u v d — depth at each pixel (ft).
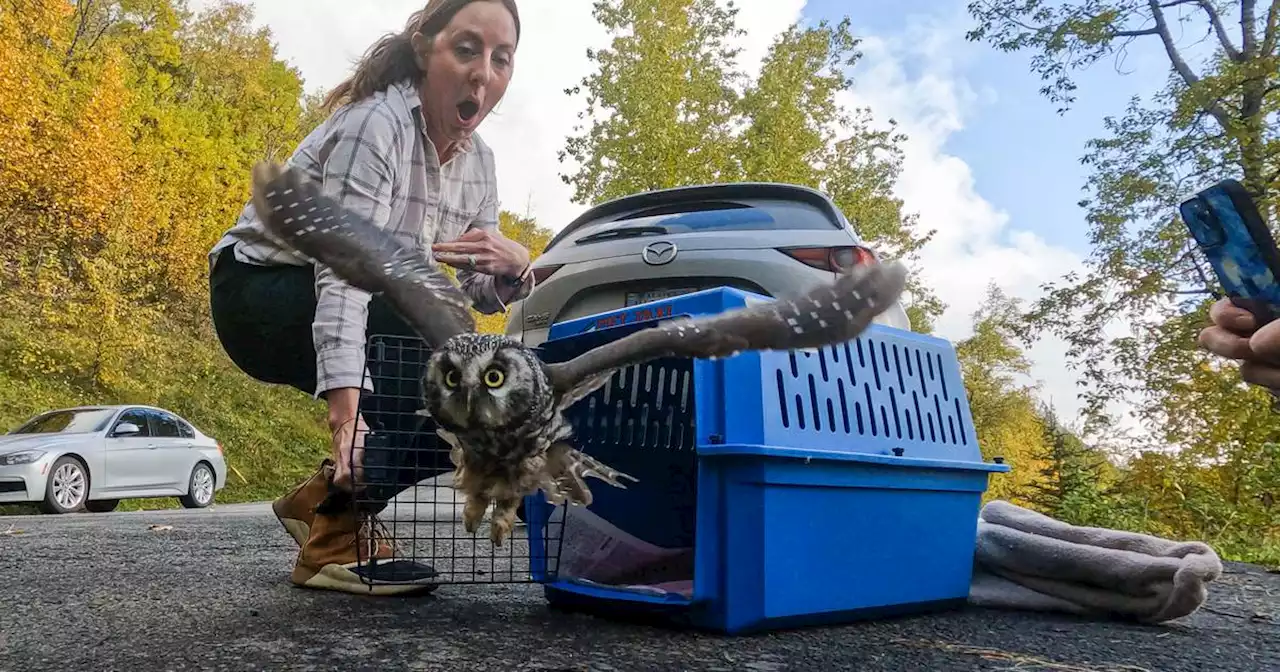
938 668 9.32
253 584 13.37
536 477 9.78
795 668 9.12
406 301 9.38
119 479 44.86
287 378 14.06
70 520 31.48
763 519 10.21
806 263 17.66
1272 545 30.63
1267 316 7.95
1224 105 48.85
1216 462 40.52
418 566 12.56
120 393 71.15
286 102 119.65
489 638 9.93
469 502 9.91
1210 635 11.71
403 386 12.37
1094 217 50.39
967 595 13.23
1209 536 35.58
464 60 12.79
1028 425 110.11
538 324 20.26
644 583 12.60
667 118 70.79
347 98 13.21
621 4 73.10
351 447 11.25
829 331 8.25
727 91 76.38
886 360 12.61
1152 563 11.95
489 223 14.97
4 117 66.54
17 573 14.32
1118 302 49.19
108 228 76.38
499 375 9.13
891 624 11.76
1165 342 45.14
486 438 9.37
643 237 19.04
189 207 93.09
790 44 76.38
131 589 12.67
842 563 11.21
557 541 12.15
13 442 41.81
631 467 13.16
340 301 11.64
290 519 13.60
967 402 13.98
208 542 21.06
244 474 72.33
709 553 10.34
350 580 12.51
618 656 9.27
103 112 75.36
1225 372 41.14
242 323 13.03
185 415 74.43
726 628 10.32
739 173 73.61
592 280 19.30
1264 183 45.50
